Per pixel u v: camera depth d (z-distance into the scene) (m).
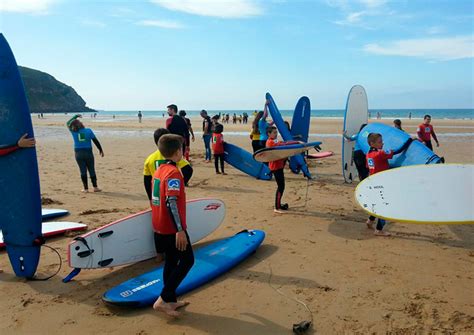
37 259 3.91
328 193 7.90
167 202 2.94
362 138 7.43
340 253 4.63
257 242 4.68
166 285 3.17
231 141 20.38
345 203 7.07
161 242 3.17
